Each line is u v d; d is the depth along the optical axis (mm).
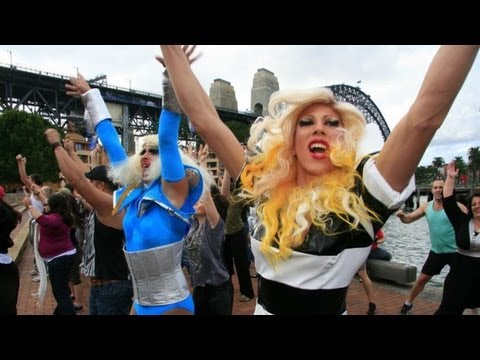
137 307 2258
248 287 5492
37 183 6766
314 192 1337
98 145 4164
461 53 1056
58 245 4227
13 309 3082
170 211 2145
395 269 6238
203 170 2498
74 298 5516
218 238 3170
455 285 3645
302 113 1463
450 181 3723
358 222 1242
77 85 2953
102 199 2809
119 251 2910
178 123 1974
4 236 3049
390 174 1199
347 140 1359
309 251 1271
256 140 1591
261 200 1532
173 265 2207
